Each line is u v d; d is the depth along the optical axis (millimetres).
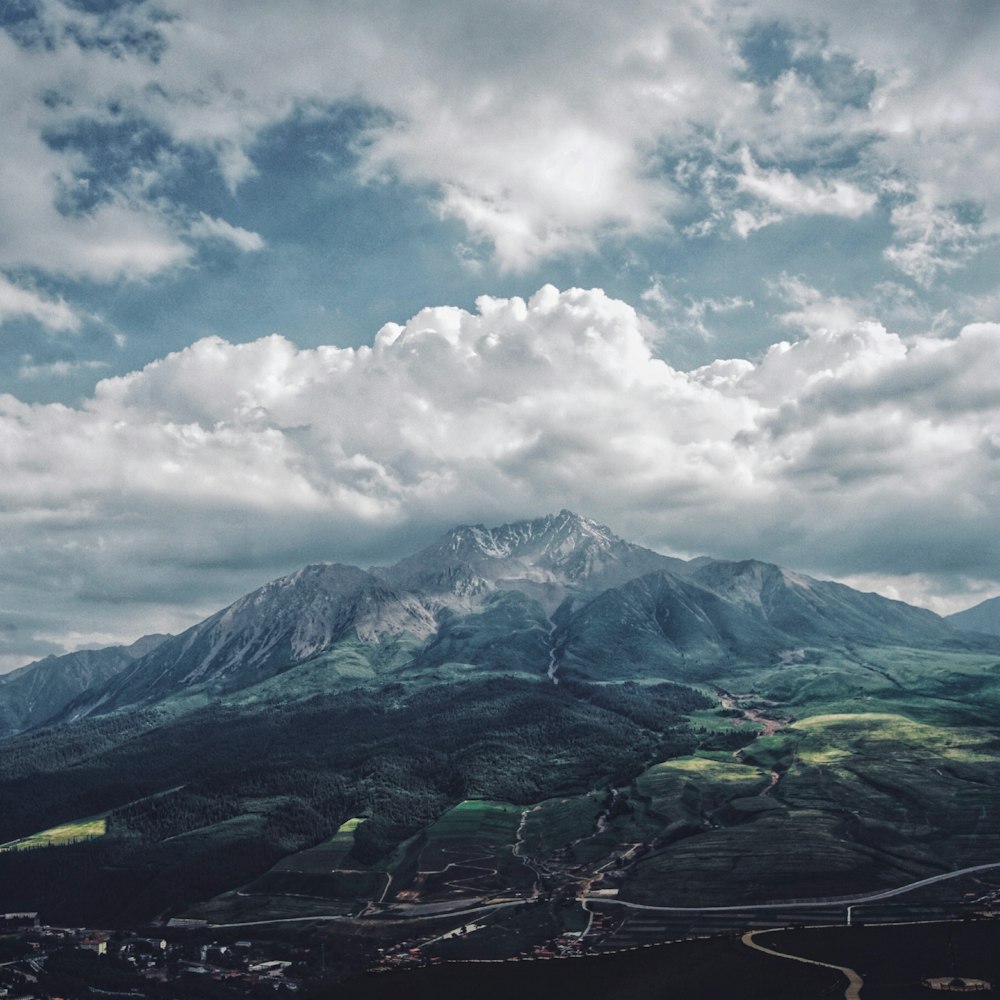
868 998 196375
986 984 199875
